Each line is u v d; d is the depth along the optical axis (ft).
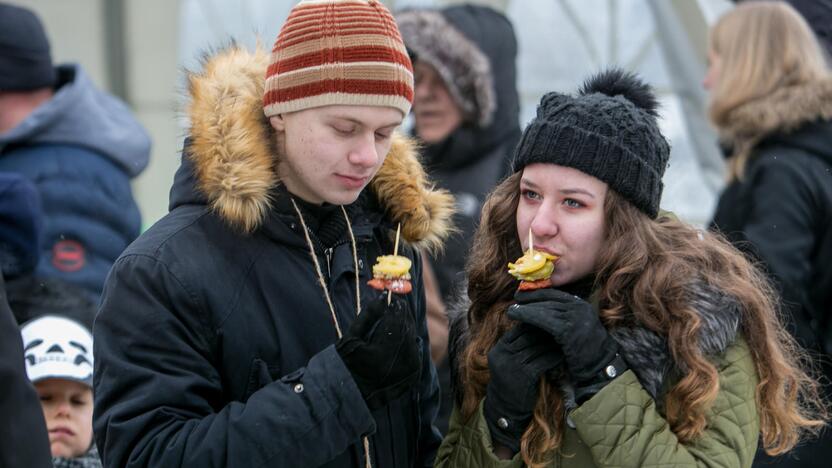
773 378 8.25
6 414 7.27
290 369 7.98
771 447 8.86
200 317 7.78
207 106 7.98
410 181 8.78
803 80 13.29
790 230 12.83
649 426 7.78
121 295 7.77
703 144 21.39
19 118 12.59
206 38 22.31
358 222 8.63
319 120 7.77
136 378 7.61
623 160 8.09
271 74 7.89
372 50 7.75
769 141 13.28
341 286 8.38
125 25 22.12
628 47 21.58
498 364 8.10
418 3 20.65
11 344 7.43
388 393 7.76
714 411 7.95
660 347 8.02
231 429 7.43
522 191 8.43
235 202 7.79
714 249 8.45
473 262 9.00
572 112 8.16
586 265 8.28
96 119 12.39
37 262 10.71
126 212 12.41
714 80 14.21
